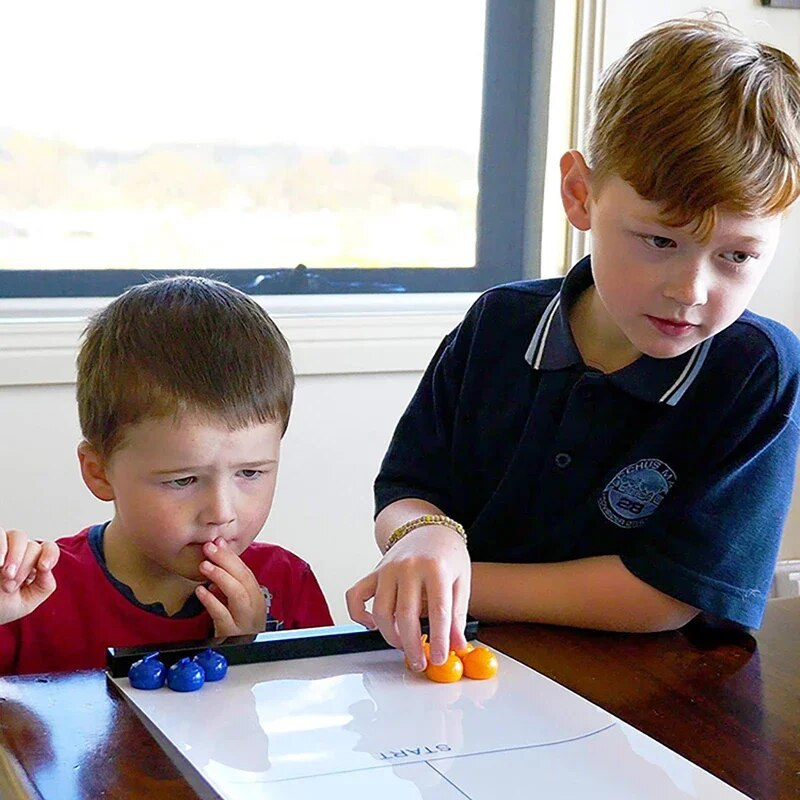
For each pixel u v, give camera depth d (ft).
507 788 2.15
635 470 3.56
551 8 7.05
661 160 2.90
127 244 6.53
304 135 6.78
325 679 2.64
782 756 2.37
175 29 6.42
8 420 6.05
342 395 6.66
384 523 3.69
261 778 2.15
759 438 3.38
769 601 3.44
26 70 6.19
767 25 6.66
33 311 6.28
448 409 3.97
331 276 6.98
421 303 7.04
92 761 2.20
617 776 2.23
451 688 2.62
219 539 3.57
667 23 3.31
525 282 4.09
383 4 6.81
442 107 7.03
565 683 2.72
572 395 3.59
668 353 3.16
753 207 2.87
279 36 6.63
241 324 3.66
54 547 3.14
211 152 6.61
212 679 2.59
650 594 3.16
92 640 3.72
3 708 2.42
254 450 3.56
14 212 6.28
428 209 7.11
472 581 3.36
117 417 3.51
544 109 7.18
